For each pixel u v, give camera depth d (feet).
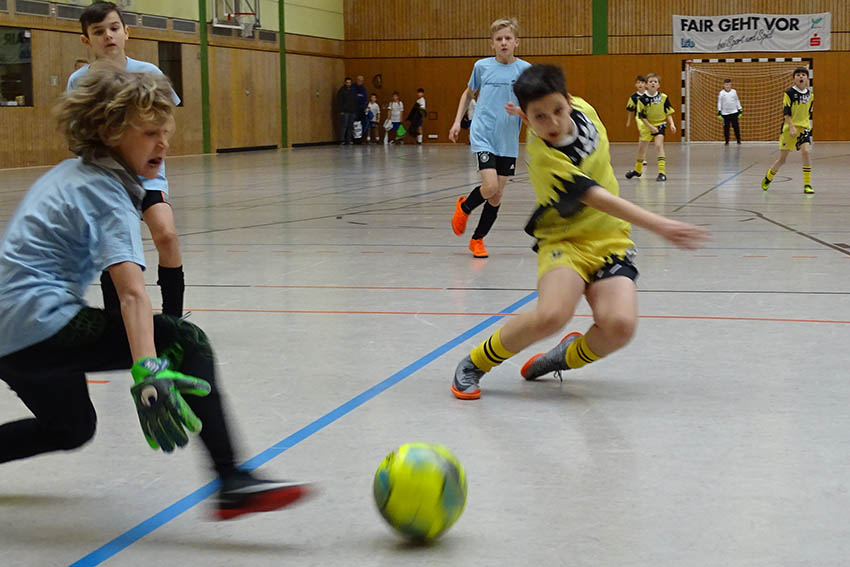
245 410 12.07
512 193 46.83
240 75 91.45
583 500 9.09
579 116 11.82
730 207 37.99
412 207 39.73
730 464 10.02
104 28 14.24
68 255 7.89
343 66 111.75
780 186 48.03
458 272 22.91
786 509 8.80
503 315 17.78
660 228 10.42
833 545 8.02
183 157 81.35
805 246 26.78
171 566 7.78
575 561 7.78
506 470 9.91
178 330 8.07
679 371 13.78
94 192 7.72
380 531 8.43
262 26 94.58
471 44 107.55
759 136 102.32
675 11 101.55
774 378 13.33
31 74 66.64
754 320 17.10
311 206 40.27
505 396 12.69
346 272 23.07
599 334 12.19
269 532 8.43
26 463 10.30
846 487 9.34
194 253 26.63
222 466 7.99
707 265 23.56
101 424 11.65
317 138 106.83
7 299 7.73
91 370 8.06
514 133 24.48
